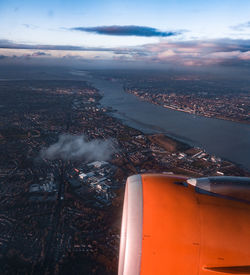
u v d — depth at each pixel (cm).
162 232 727
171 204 786
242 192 815
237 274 657
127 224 769
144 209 783
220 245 701
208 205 783
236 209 772
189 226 732
